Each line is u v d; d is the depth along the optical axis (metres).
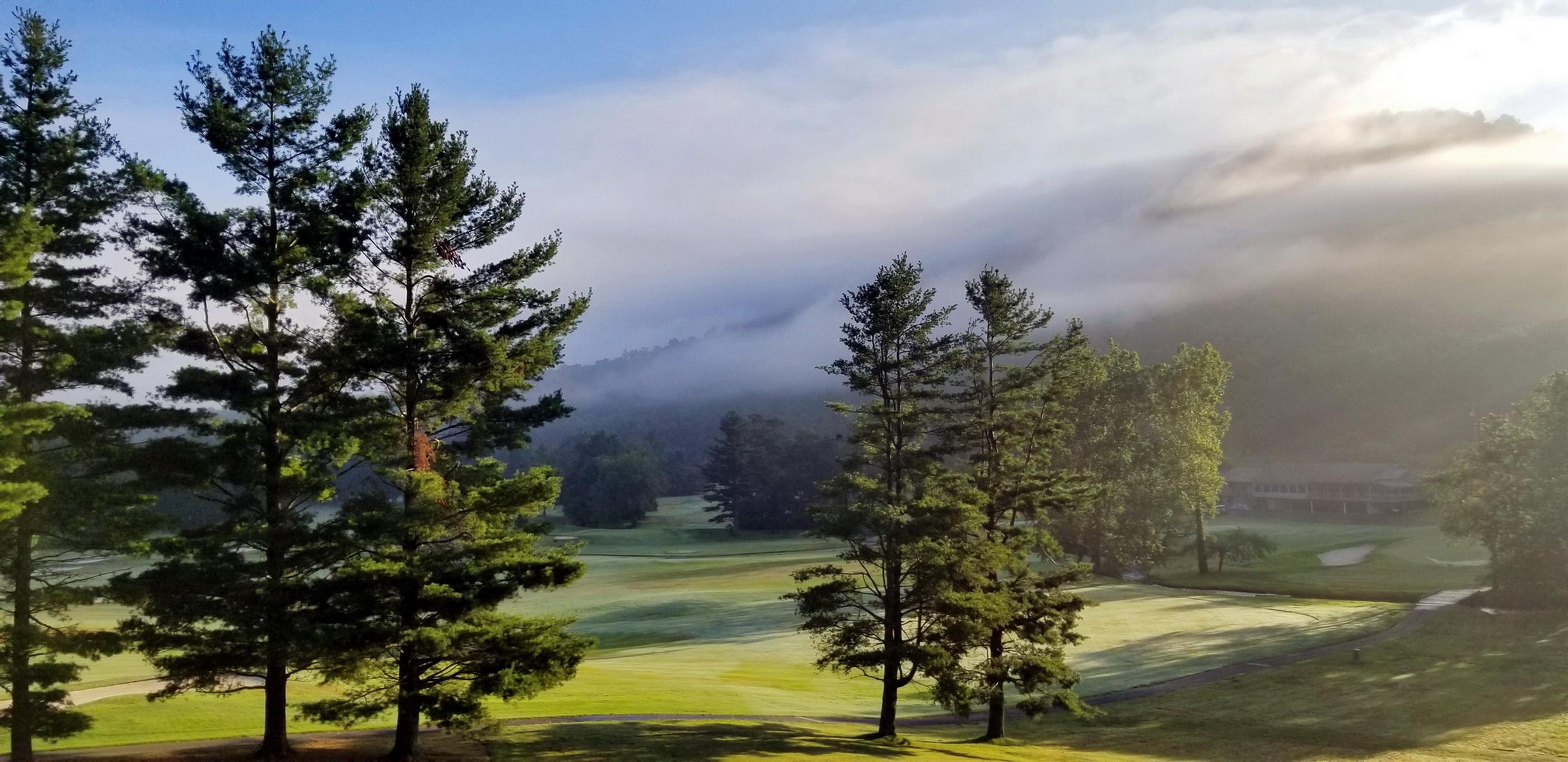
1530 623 54.84
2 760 22.08
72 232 22.44
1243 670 47.06
